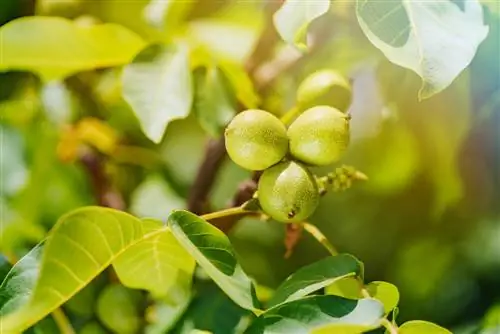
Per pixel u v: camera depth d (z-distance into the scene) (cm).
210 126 97
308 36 103
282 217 84
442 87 80
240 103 101
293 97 107
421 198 124
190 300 97
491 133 107
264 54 103
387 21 82
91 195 120
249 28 108
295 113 91
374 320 77
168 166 121
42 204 118
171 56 93
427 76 80
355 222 129
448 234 126
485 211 120
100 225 77
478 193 115
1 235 110
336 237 130
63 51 97
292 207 84
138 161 120
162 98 92
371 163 119
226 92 98
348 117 85
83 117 118
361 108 108
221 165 104
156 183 120
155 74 93
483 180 111
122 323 105
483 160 109
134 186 121
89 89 117
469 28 82
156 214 118
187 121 125
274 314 78
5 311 78
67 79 116
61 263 76
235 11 108
